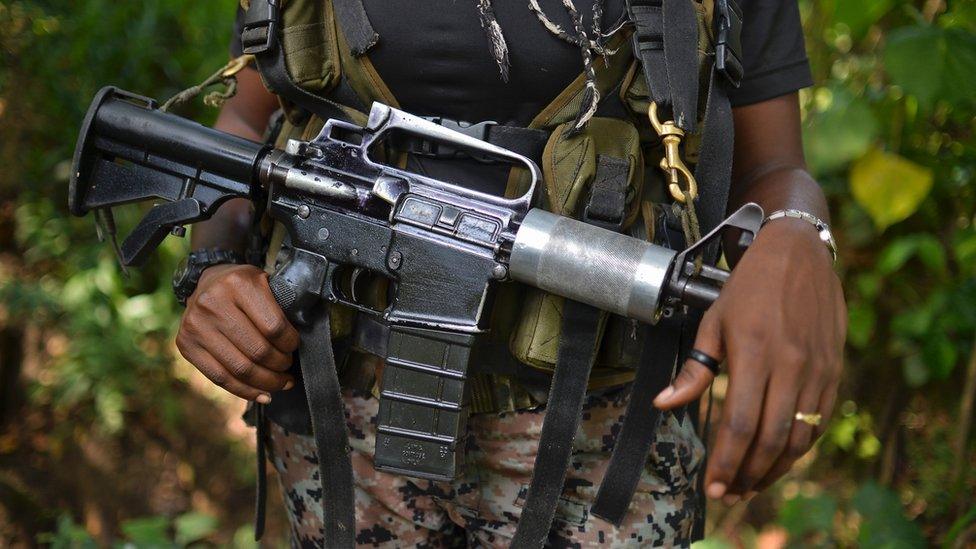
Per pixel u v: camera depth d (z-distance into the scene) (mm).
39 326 2953
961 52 1441
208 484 2791
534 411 1023
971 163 1753
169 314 2895
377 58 989
